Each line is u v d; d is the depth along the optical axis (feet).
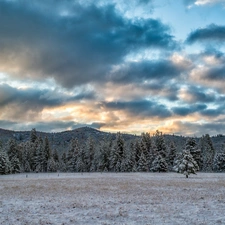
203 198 70.33
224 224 43.21
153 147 280.31
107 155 294.87
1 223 44.88
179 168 162.91
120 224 43.91
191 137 274.57
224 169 251.19
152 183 117.39
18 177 190.19
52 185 110.83
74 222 45.57
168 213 51.83
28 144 332.60
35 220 46.96
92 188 97.19
